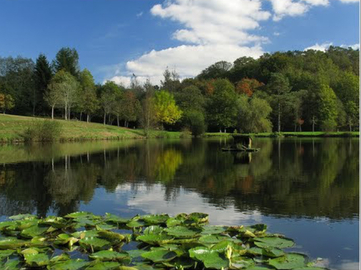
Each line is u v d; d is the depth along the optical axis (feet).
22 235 19.61
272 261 15.39
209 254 15.81
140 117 186.70
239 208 26.94
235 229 19.98
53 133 129.29
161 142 131.75
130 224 21.45
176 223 21.09
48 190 35.29
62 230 20.93
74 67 243.40
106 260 15.79
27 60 239.30
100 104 217.97
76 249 17.89
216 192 33.45
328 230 21.21
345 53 387.14
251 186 36.47
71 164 57.62
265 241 18.16
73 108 209.97
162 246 17.53
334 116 217.36
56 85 189.78
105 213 25.75
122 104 216.13
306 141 135.74
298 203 28.45
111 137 157.38
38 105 231.71
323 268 14.87
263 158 66.28
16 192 34.35
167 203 29.01
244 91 278.67
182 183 38.78
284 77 278.05
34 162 60.64
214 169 50.47
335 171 47.29
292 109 224.53
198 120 194.18
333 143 119.24
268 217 24.25
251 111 174.70
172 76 307.37
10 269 15.38
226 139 163.43
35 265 15.53
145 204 28.76
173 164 57.00
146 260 15.98
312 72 316.19
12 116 167.12
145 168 52.13
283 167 52.16
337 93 245.86
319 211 25.77
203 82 311.06
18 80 230.48
